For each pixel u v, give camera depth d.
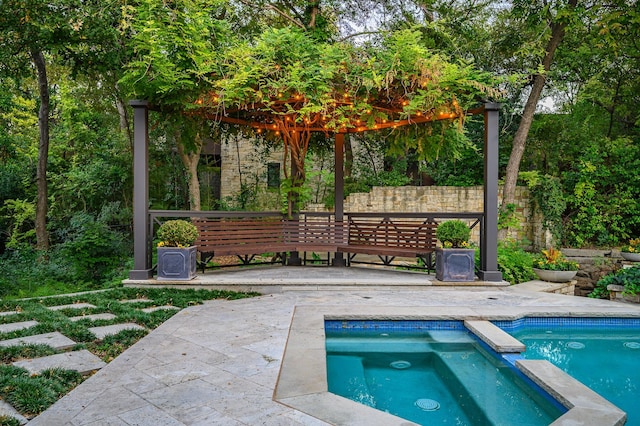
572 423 2.24
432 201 11.28
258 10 10.98
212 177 15.61
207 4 6.49
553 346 4.09
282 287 5.98
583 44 11.03
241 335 3.74
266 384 2.69
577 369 3.53
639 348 4.07
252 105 6.17
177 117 6.39
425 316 4.47
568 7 9.34
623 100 11.38
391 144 7.60
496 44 10.84
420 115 6.46
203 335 3.74
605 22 9.24
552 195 10.21
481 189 10.88
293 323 4.12
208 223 6.79
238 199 14.28
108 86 11.82
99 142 13.73
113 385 2.67
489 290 5.96
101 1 8.01
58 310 4.51
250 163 15.17
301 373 2.86
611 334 4.50
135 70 5.58
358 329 4.52
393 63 5.48
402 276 6.59
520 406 2.85
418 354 3.90
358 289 6.00
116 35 8.19
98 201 13.49
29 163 13.88
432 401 2.92
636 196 10.34
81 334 3.65
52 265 9.58
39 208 11.38
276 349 3.37
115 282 8.09
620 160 10.32
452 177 12.49
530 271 7.33
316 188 14.12
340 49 5.77
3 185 13.28
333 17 10.45
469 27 11.21
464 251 6.06
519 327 4.61
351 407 2.38
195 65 5.66
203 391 2.59
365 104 5.96
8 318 4.11
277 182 14.91
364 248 7.01
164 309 4.63
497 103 5.96
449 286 6.03
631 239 9.73
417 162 14.01
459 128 6.01
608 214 10.36
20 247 11.35
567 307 4.85
